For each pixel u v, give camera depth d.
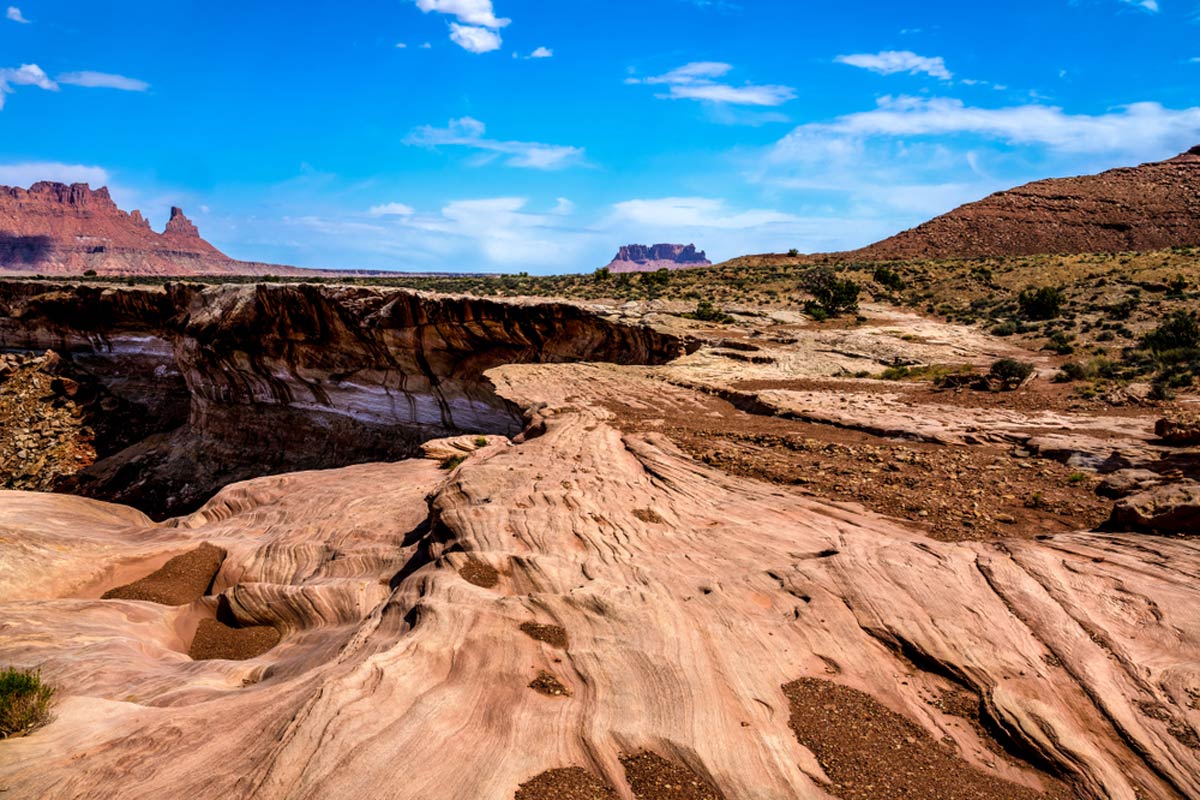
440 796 5.61
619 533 10.99
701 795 5.80
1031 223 102.81
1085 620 7.69
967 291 63.00
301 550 15.49
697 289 66.50
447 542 11.45
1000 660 7.31
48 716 7.29
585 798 5.71
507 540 10.75
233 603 13.00
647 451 16.36
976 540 10.40
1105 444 15.34
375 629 9.12
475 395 43.69
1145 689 6.66
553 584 9.33
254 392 52.34
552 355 40.09
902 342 41.38
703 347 36.75
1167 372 28.08
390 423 48.16
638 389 27.17
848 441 17.89
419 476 20.06
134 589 15.41
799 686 7.20
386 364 45.88
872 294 63.16
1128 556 9.05
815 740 6.45
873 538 10.44
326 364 48.28
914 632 7.84
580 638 7.86
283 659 10.47
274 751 6.01
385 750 6.05
